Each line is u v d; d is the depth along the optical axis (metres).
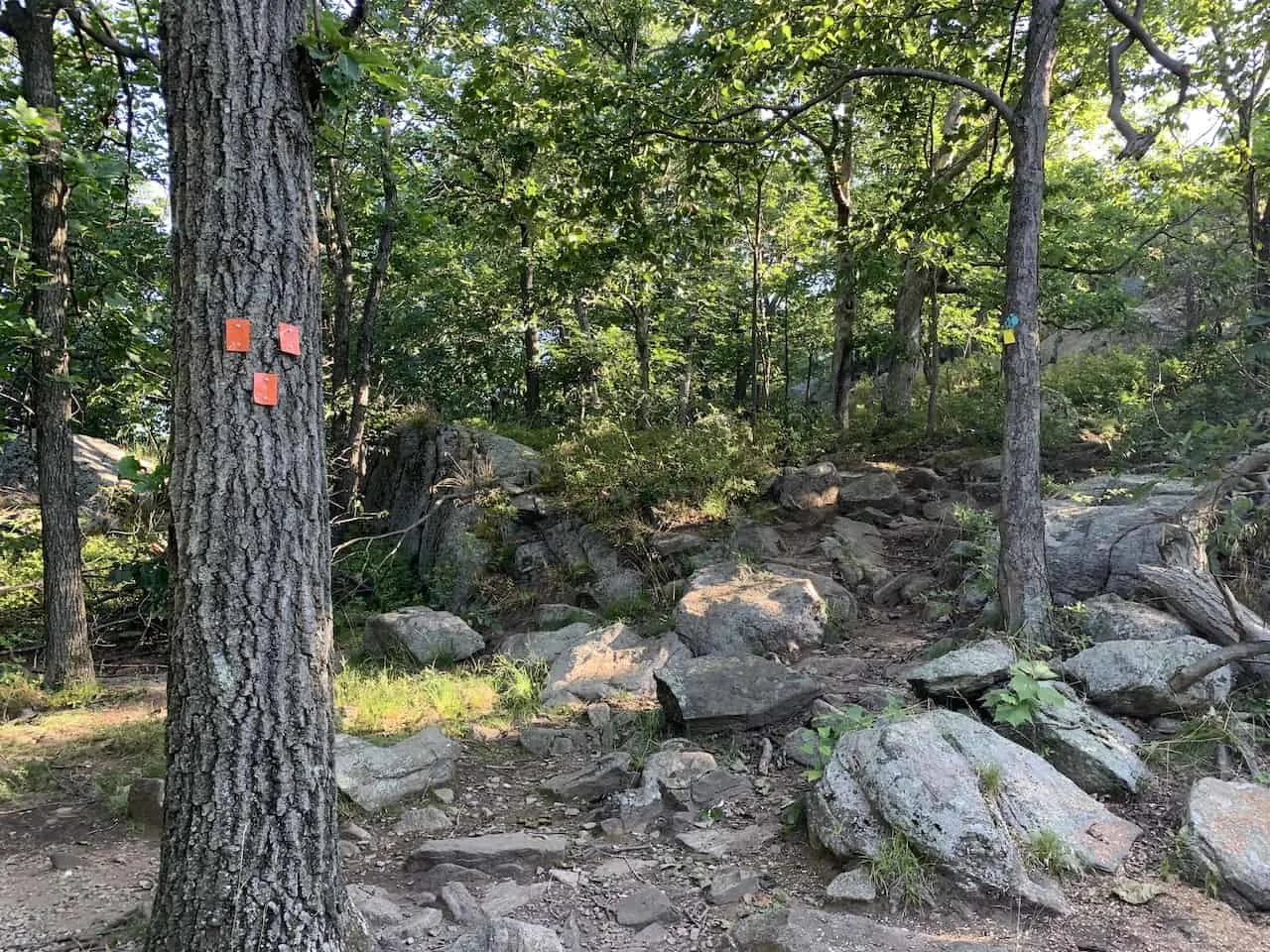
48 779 5.91
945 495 10.70
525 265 15.10
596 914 3.82
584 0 13.79
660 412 15.73
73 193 8.32
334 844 2.95
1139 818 4.17
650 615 8.80
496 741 6.40
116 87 9.21
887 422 13.88
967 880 3.62
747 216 10.36
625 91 8.06
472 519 11.41
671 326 16.89
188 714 2.76
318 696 2.91
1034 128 6.02
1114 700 4.99
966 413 13.49
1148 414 9.32
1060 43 10.10
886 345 14.66
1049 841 3.81
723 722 5.73
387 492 14.27
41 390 8.56
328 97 3.01
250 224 2.82
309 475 2.94
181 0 2.82
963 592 7.51
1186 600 5.59
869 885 3.70
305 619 2.88
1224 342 9.20
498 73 8.36
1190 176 10.23
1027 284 6.00
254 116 2.83
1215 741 4.61
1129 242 12.23
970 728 4.47
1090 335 19.12
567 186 9.07
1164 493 7.13
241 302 2.80
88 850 4.71
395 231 14.29
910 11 8.86
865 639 7.47
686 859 4.33
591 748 6.14
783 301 18.14
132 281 9.11
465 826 4.93
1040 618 5.83
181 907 2.72
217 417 2.78
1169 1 9.50
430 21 10.82
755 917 3.57
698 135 8.37
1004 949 3.20
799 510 10.16
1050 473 10.59
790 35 7.74
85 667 8.79
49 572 8.65
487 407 20.62
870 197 15.91
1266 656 4.97
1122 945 3.29
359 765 5.31
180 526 2.79
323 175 11.67
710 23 9.62
